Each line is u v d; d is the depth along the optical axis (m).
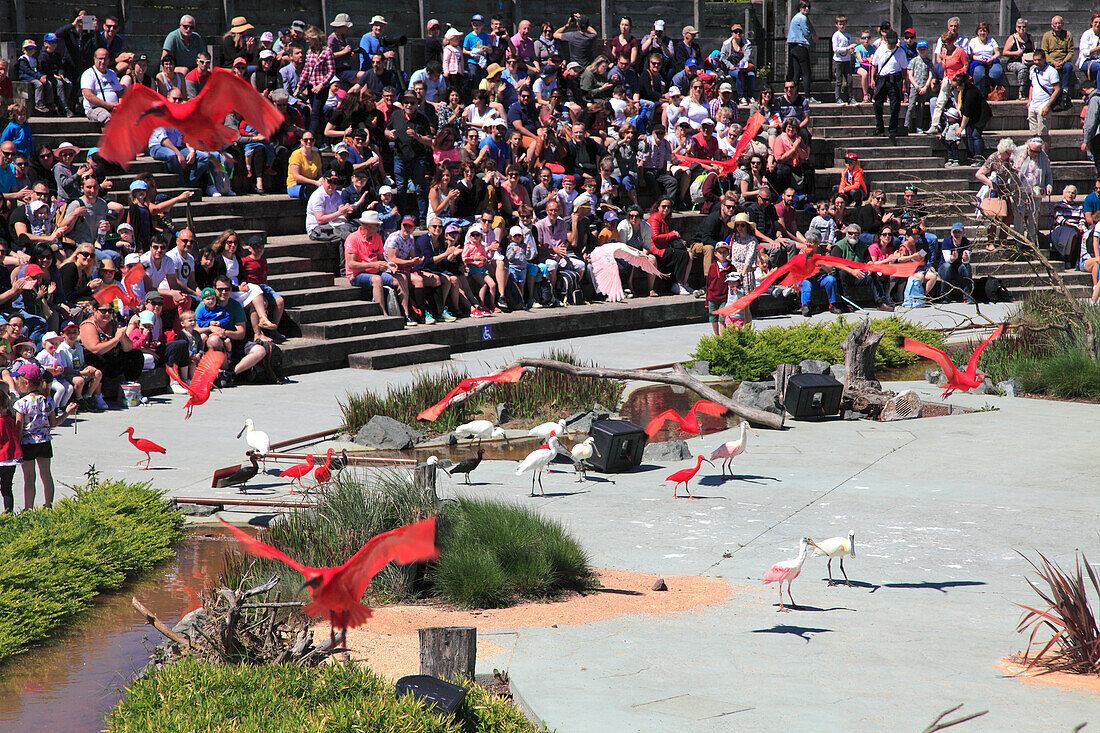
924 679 12.16
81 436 24.17
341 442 24.84
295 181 38.31
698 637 13.71
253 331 31.38
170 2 44.16
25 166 31.62
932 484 21.20
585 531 18.38
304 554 16.38
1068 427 25.83
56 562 15.94
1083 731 10.62
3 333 24.42
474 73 47.00
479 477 21.95
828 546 14.76
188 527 18.92
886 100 56.91
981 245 45.91
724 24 59.19
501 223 39.09
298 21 44.19
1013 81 59.59
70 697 12.35
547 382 29.19
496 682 12.32
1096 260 39.38
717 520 19.02
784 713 11.17
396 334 34.06
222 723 10.38
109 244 30.67
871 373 29.22
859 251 43.44
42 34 40.66
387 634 14.02
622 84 48.53
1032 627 14.01
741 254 40.97
